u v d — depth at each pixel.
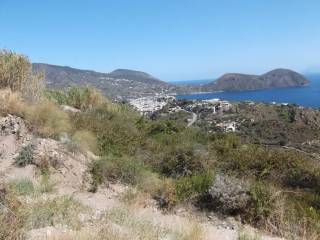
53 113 9.80
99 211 6.28
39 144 8.45
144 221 5.80
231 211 6.98
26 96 10.66
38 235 4.60
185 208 7.15
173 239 5.16
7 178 7.27
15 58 10.97
